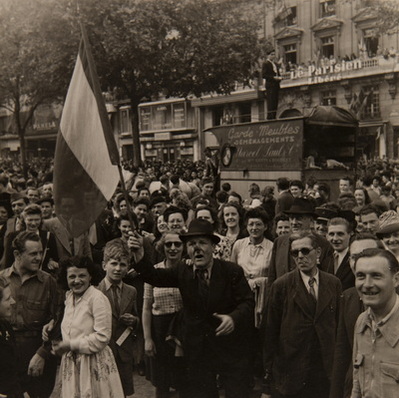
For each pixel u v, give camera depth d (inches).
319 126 646.5
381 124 1457.9
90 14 980.6
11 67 1222.3
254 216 257.4
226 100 1763.0
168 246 228.8
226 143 732.0
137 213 349.4
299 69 1609.3
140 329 267.0
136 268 197.0
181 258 251.3
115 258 218.2
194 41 1061.8
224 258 275.6
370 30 1496.1
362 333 136.5
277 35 1694.1
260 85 1670.8
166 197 511.5
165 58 1047.0
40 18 1000.9
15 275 220.2
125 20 995.9
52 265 280.2
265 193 480.1
